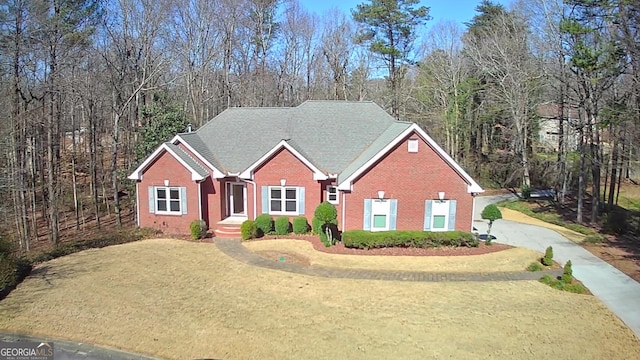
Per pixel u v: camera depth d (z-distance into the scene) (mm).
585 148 32125
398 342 13359
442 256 22016
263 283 18438
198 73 48781
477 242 23375
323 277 19125
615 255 22703
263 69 53688
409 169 24109
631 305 16109
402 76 58094
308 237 25625
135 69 36719
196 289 17781
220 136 30703
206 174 27234
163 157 26984
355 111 30984
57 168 35719
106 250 23656
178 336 13844
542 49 36906
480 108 50125
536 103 42281
